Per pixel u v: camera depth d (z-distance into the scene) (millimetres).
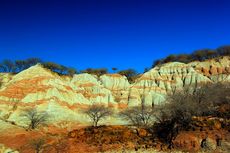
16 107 85250
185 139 50812
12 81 96688
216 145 48562
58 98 91000
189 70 112000
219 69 111250
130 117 79438
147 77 114312
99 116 84250
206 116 59125
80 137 57812
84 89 108938
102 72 145125
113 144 54250
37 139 56906
